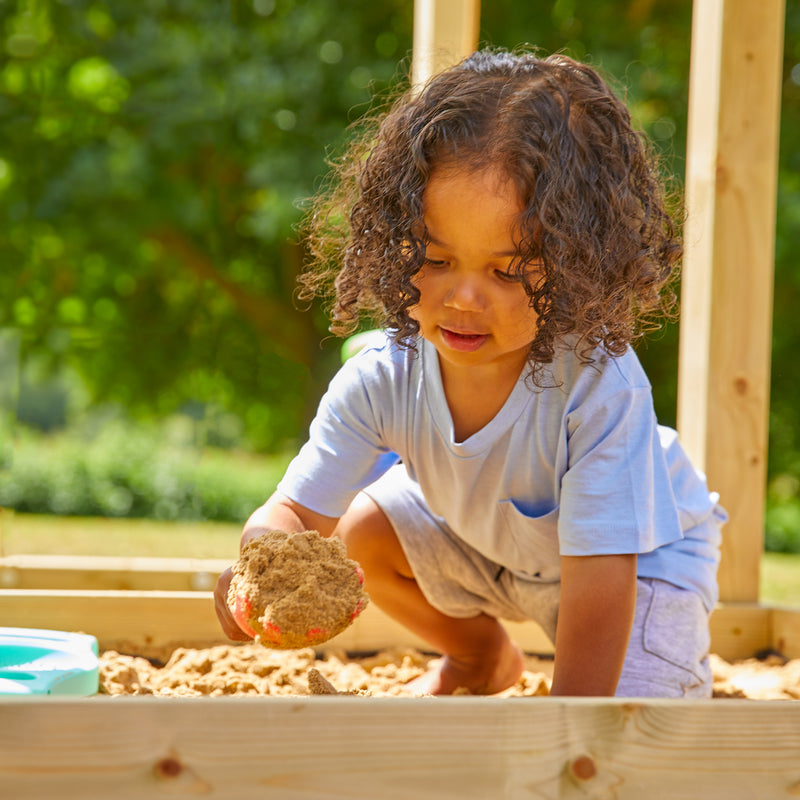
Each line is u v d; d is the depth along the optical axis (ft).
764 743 2.79
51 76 23.18
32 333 25.36
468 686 5.57
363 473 4.80
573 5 22.97
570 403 4.24
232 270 26.03
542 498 4.47
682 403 7.11
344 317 4.58
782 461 24.75
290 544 3.70
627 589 4.05
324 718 2.55
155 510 20.95
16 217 22.58
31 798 2.39
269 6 23.61
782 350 23.91
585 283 3.92
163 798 2.45
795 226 21.07
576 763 2.68
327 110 22.48
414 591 5.45
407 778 2.58
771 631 6.63
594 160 4.03
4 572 6.98
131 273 25.66
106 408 30.76
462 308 3.74
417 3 7.24
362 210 4.32
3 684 3.79
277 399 27.17
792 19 21.99
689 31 22.81
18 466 20.94
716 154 6.84
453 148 3.79
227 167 23.20
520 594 5.04
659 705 2.76
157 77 22.90
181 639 6.08
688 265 7.06
